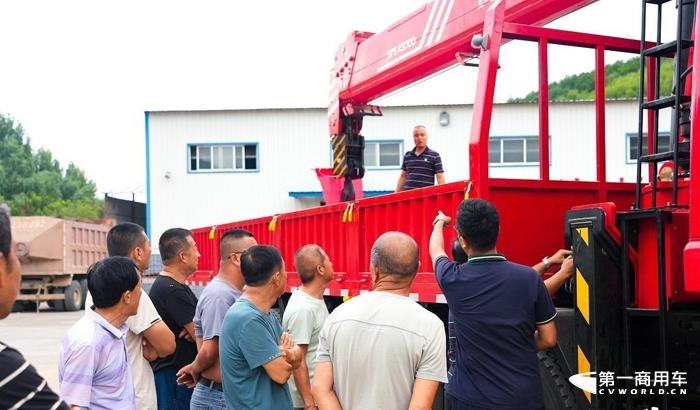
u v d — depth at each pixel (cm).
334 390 314
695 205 319
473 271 345
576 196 513
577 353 376
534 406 333
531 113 2353
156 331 398
